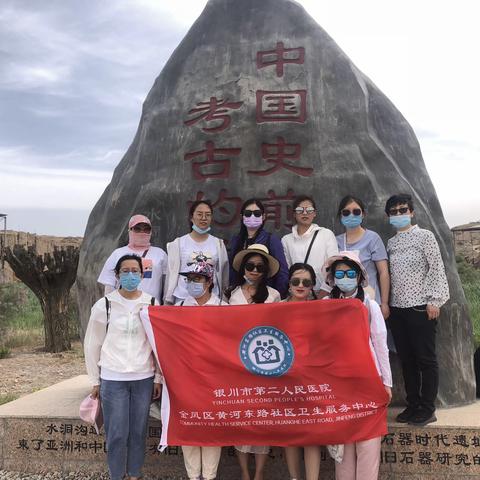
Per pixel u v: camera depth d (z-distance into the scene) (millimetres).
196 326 3443
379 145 4738
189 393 3404
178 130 4930
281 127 4688
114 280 3932
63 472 4180
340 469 3361
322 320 3367
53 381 8492
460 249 39344
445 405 4336
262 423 3367
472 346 4660
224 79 4898
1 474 4168
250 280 3576
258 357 3396
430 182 5004
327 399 3324
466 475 3779
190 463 3480
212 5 5188
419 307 3768
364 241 3945
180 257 3922
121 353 3383
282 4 5027
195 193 4730
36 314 16672
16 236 36344
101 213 5531
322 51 4852
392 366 4328
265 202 4613
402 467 3852
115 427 3338
